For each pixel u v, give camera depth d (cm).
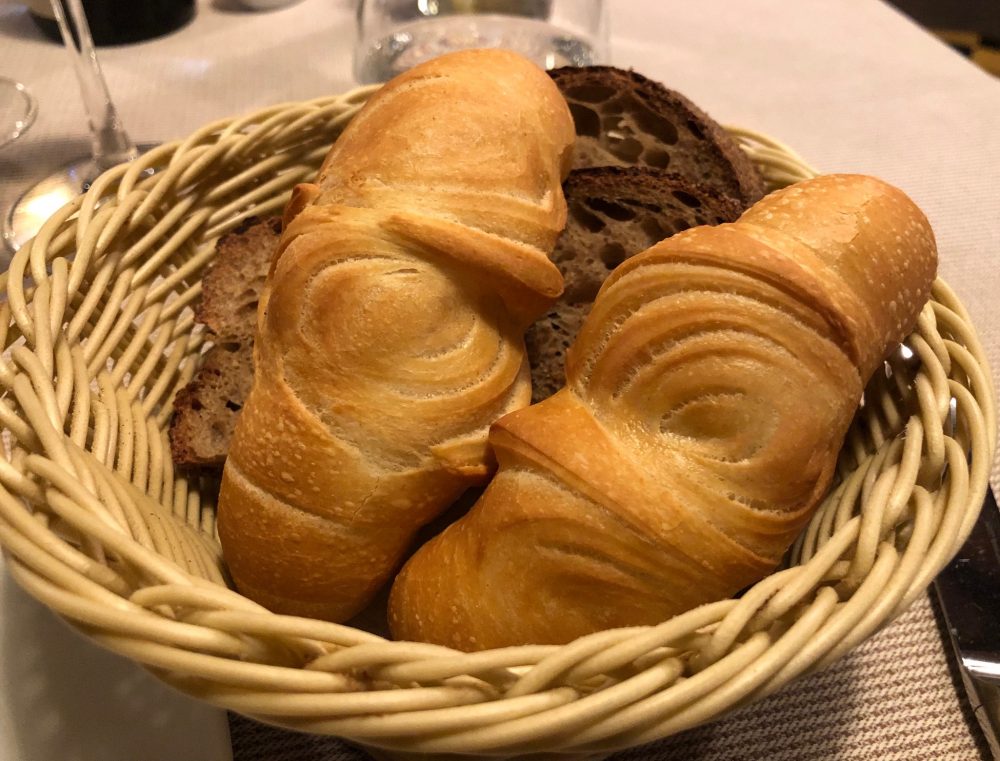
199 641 12
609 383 16
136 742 15
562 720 11
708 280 15
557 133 19
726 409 15
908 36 43
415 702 12
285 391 16
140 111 34
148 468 19
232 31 40
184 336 22
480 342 17
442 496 17
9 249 28
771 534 15
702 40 42
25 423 15
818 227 16
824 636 13
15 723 15
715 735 18
